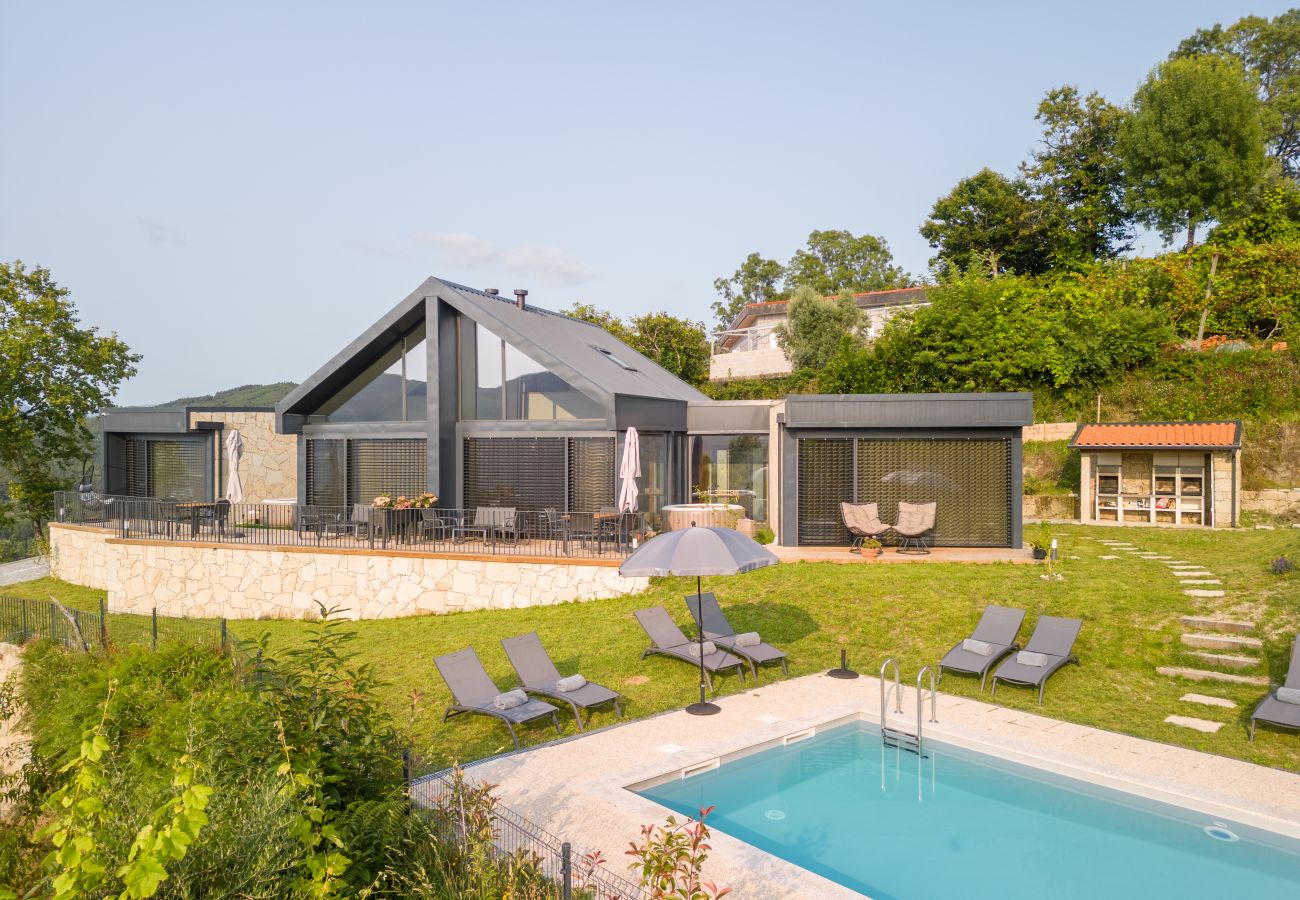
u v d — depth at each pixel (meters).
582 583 16.84
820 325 38.56
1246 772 8.77
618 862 6.83
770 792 8.78
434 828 6.21
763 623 14.24
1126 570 15.48
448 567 17.95
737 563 10.42
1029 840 7.70
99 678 14.01
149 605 21.28
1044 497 24.25
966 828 7.96
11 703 15.64
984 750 9.70
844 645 13.43
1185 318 28.89
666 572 10.33
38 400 33.97
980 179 42.25
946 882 6.95
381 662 13.91
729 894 6.32
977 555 17.48
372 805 6.29
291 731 6.43
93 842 4.47
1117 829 7.91
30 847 9.04
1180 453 21.72
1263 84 47.91
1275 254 27.39
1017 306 29.22
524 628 15.15
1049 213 39.81
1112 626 12.91
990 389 27.86
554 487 20.14
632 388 20.06
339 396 22.44
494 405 21.00
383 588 18.50
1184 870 7.12
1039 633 12.09
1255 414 24.20
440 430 20.44
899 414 18.25
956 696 11.42
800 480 19.09
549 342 20.66
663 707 11.09
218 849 4.88
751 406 22.05
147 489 26.70
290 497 27.05
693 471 23.16
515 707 10.15
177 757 5.76
